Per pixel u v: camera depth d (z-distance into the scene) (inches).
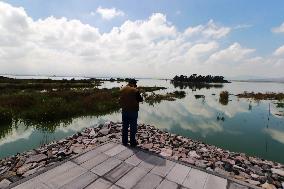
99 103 790.5
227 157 260.5
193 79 5128.0
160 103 1031.6
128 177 180.9
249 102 1145.4
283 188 189.6
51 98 806.5
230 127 547.5
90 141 291.3
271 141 425.4
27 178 173.5
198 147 296.5
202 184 174.2
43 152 251.1
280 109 895.7
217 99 1272.1
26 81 2180.1
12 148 361.1
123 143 257.9
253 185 176.7
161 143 295.6
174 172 192.5
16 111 620.4
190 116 700.0
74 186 163.9
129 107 245.8
